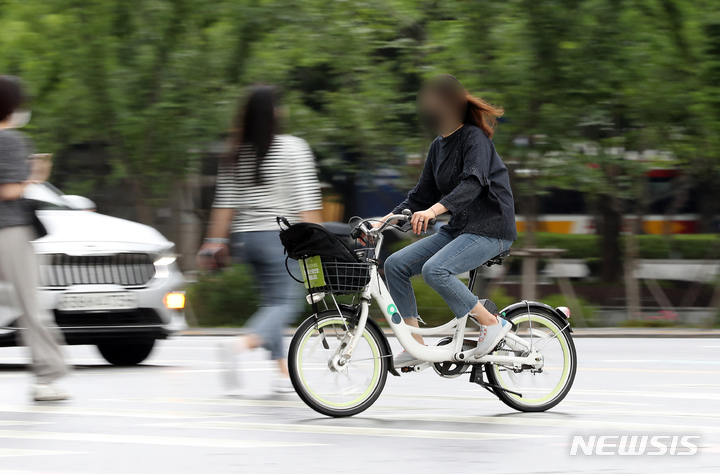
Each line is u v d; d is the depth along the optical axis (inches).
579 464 548.4
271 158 835.4
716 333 1572.3
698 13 1763.0
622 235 2461.9
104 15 1828.2
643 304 2190.0
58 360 795.4
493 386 728.3
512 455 571.8
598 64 1739.7
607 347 1358.3
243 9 1825.8
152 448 589.6
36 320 784.3
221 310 1753.2
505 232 708.7
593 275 2620.6
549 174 1785.2
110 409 750.5
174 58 1854.1
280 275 844.0
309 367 706.8
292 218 844.6
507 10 1748.3
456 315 719.1
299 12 1850.4
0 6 1889.8
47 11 1834.4
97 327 1013.2
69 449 586.2
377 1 1894.7
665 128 1849.2
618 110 1841.8
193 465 542.0
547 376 749.3
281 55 1878.7
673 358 1190.3
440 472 526.9
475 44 1788.9
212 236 857.5
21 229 771.4
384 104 1909.4
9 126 773.3
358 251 719.1
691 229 2536.9
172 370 1042.1
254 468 534.6
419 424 681.0
